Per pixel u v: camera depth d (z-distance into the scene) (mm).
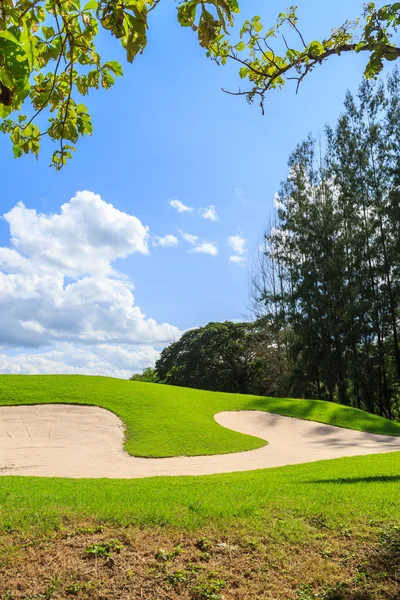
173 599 4348
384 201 28328
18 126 3406
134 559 4891
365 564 4926
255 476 10258
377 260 28750
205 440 15383
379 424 19969
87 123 3574
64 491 7738
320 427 18906
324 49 4758
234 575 4746
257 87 4707
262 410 20500
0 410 16703
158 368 42250
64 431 15758
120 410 17672
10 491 7484
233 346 38406
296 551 5238
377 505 6461
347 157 30047
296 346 30078
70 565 4734
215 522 5785
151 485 8812
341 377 29000
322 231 30422
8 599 4203
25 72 1875
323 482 8516
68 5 2912
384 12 4188
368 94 29953
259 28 4461
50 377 20453
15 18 2395
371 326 28438
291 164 34125
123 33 2473
